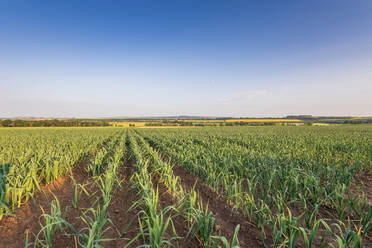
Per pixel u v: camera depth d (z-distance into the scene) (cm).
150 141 1916
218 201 455
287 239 273
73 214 380
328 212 377
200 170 645
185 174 692
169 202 447
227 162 637
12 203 370
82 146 1123
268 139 1627
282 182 470
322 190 382
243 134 2503
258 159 686
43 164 570
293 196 411
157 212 394
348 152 843
